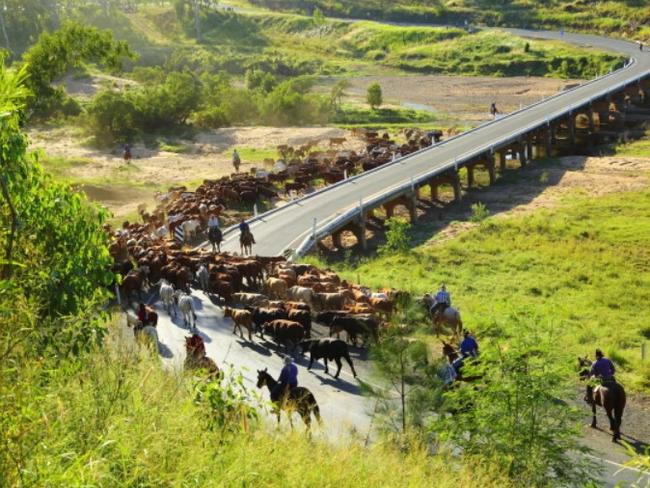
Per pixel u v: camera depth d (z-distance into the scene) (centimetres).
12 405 640
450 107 9081
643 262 3416
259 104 8250
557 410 1233
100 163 6053
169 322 2512
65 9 14238
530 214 4412
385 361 1337
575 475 1225
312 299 2552
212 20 14700
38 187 1056
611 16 12738
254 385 1888
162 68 12000
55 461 610
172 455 748
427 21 14612
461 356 1614
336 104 9031
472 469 1145
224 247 3553
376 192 4300
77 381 862
